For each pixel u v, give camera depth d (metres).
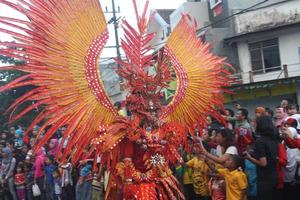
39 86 3.04
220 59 4.05
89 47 3.29
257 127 5.92
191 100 3.81
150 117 3.46
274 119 8.55
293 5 19.91
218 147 6.95
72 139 3.15
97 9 3.40
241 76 21.06
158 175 3.48
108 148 3.25
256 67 20.94
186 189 7.52
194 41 3.99
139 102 3.47
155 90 3.55
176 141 3.56
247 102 20.12
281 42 20.11
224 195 6.23
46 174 11.39
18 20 3.01
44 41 3.09
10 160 13.31
